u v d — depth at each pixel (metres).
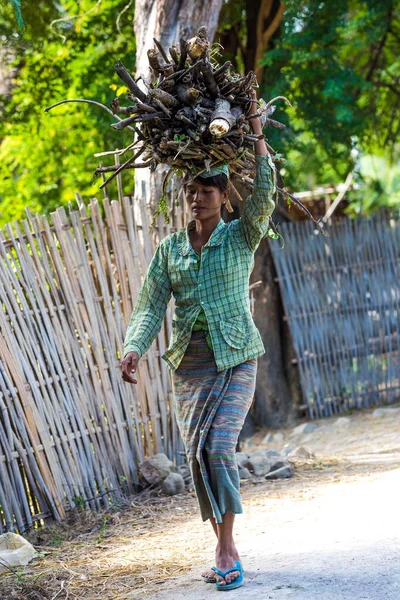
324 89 11.62
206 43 4.04
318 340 12.25
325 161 13.77
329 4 11.41
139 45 8.10
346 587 3.71
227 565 3.95
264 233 4.23
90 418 6.64
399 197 17.69
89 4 12.10
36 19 12.09
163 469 6.86
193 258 4.20
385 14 12.84
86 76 12.50
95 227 6.96
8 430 5.97
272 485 6.86
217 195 4.15
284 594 3.70
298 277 12.22
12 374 6.08
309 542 4.57
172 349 4.23
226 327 4.10
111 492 6.64
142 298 4.41
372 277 12.48
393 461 7.66
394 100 14.66
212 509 4.01
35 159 14.10
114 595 4.17
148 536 5.48
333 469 7.50
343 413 12.28
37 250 6.54
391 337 12.52
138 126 4.33
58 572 4.74
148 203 7.56
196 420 4.12
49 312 6.48
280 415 12.26
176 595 3.96
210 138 4.04
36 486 6.14
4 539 5.25
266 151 4.15
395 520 4.77
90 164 13.30
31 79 13.26
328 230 12.35
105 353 6.86
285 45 11.65
